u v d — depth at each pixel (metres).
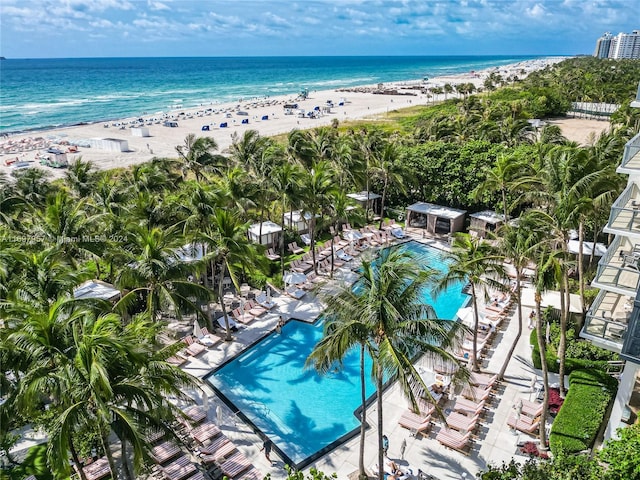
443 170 48.41
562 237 23.67
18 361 15.80
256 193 37.25
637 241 24.30
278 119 129.62
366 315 16.66
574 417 20.64
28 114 142.62
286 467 16.28
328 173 38.47
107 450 14.65
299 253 43.91
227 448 20.22
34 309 16.11
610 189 25.06
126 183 41.16
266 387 25.66
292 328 31.50
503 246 23.62
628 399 19.33
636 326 17.28
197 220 32.06
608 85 129.00
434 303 35.25
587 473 13.60
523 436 21.22
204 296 25.33
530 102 115.12
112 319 15.81
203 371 26.64
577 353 25.69
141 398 15.16
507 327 30.95
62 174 73.94
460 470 19.42
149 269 23.45
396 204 53.94
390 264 16.95
